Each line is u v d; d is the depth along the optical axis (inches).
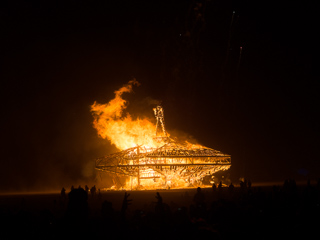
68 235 364.5
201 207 691.4
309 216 682.2
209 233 430.3
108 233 545.3
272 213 745.0
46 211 635.5
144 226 571.5
